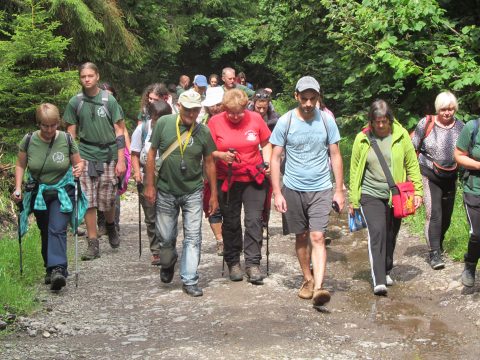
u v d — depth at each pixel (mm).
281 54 19953
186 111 6430
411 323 5805
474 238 6297
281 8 18734
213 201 6703
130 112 18016
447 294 6555
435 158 7340
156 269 7840
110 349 5148
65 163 6660
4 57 12641
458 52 10336
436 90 10922
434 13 10438
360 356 5031
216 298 6531
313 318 5930
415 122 11133
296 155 6355
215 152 6832
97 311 6195
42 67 13234
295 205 6383
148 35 19844
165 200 6660
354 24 11812
